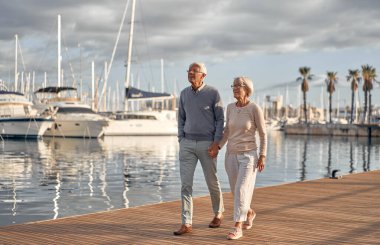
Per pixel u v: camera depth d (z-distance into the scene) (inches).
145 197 513.7
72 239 222.2
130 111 2159.2
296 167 979.9
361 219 271.6
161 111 2218.3
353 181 456.8
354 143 2225.6
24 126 1975.9
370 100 3563.0
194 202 328.8
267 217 277.4
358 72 3592.5
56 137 2102.6
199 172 783.1
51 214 410.3
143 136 2197.3
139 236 228.5
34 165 933.2
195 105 229.1
